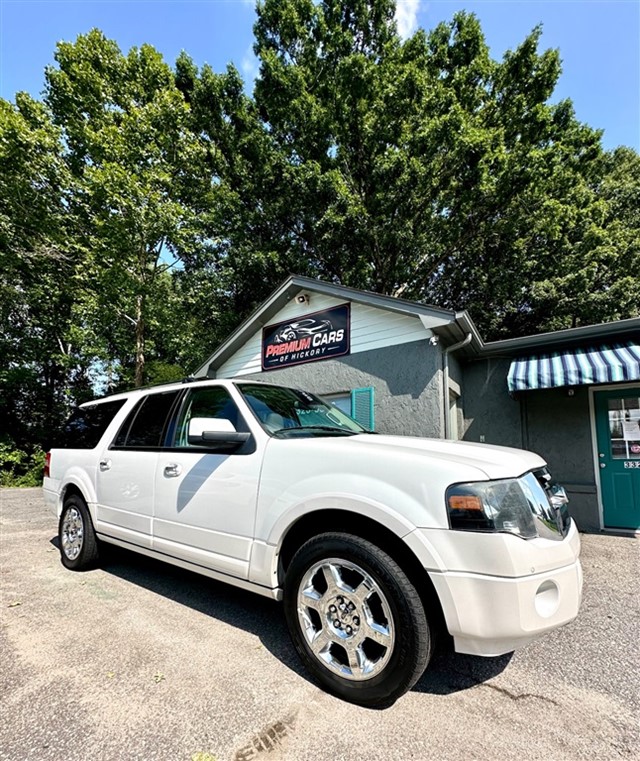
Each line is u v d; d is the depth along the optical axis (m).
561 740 1.84
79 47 12.13
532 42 13.39
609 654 2.65
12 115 10.94
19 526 6.42
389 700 1.97
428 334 7.04
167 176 11.44
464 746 1.79
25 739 1.81
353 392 7.82
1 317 15.00
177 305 13.45
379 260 13.66
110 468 3.70
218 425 2.78
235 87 14.39
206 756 1.72
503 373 7.54
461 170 12.02
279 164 13.45
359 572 2.10
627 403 6.39
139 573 4.02
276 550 2.39
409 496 2.01
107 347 14.38
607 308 14.88
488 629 1.78
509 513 1.91
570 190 14.40
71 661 2.43
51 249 13.27
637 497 6.21
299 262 13.35
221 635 2.76
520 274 15.16
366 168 13.53
